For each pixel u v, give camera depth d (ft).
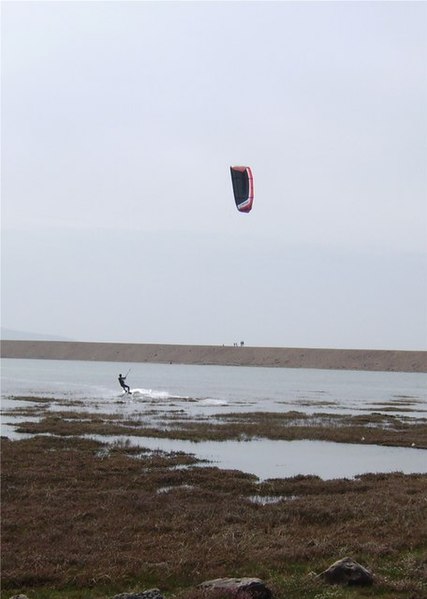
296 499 70.85
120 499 68.18
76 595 40.55
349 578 41.29
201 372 568.41
